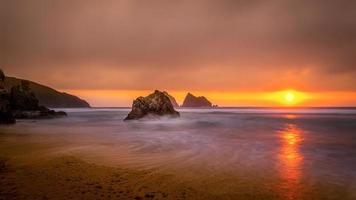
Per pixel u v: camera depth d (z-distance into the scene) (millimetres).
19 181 12133
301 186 12250
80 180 12492
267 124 53031
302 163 17031
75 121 57250
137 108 56938
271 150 21875
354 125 50125
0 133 32719
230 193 11164
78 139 27891
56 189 11102
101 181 12422
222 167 15703
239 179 13242
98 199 10055
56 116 67062
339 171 15031
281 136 32031
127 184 12062
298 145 24766
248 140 28234
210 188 11758
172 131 37469
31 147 22328
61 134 32406
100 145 23891
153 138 29297
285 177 13703
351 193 11398
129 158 18125
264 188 11891
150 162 16938
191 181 12766
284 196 10930
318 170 15227
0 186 11391
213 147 23234
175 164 16359
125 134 33031
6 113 44531
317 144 25484
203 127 44781
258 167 15828
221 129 41219
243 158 18438
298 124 53125
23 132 34125
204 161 17375
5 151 20219
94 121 57781
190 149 22094
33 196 10211
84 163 16234
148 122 53969
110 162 16766
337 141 27734
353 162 17484
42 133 33188
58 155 18688
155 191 11211
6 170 14180
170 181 12688
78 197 10203
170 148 22516
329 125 50906
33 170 14219
